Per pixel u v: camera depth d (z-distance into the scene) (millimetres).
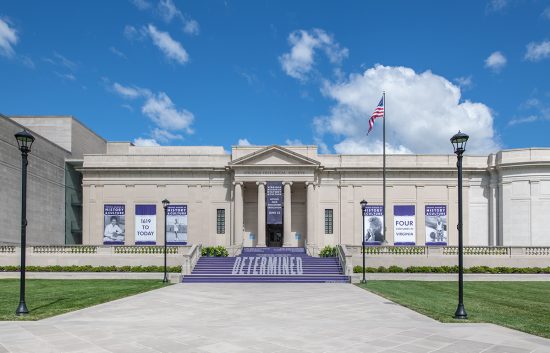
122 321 16859
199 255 46281
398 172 59812
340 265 43094
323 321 16875
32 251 43344
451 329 15227
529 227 54219
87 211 59531
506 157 56406
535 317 18016
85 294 25844
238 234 57469
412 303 22219
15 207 48125
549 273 40625
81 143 64438
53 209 56156
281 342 13258
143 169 59656
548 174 54125
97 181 59844
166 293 26953
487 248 43062
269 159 57906
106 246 43781
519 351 12180
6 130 46750
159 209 59781
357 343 13117
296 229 60844
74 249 43688
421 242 59312
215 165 60438
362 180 59969
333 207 59938
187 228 59500
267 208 57188
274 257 46500
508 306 21328
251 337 13945
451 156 60062
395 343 13117
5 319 17125
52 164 56188
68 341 13352
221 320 17141
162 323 16438
